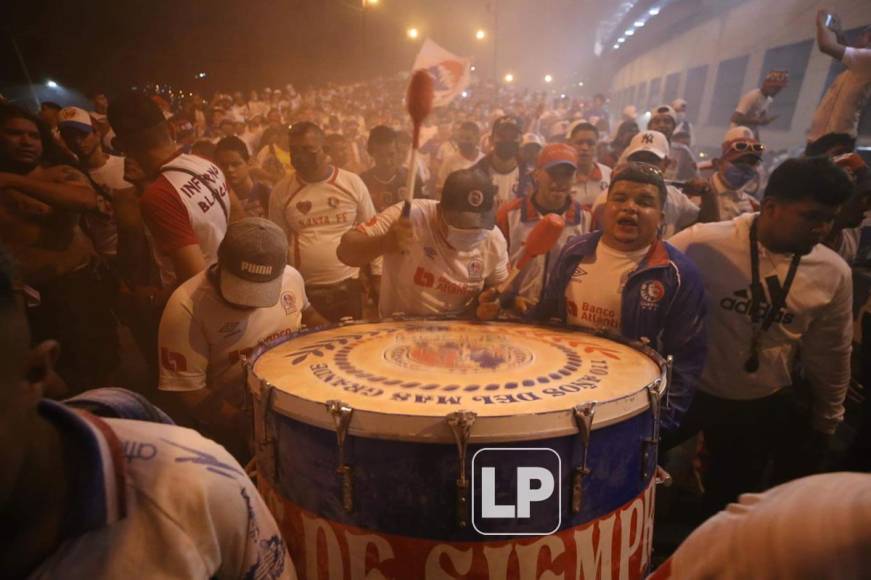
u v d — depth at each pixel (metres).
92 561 0.67
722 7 16.05
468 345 1.80
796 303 2.19
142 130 2.39
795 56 11.42
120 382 3.90
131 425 0.76
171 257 2.39
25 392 0.60
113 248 4.04
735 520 0.69
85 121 3.89
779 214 2.07
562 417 1.22
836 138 3.73
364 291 3.62
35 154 2.84
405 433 1.21
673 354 2.01
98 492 0.66
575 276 2.23
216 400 2.05
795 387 2.66
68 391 3.03
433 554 1.26
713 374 2.37
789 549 0.60
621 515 1.38
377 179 4.41
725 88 15.38
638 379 1.50
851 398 3.16
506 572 1.26
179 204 2.34
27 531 0.64
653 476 1.51
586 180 4.39
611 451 1.32
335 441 1.27
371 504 1.27
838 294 2.20
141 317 3.19
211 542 0.74
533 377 1.51
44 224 2.88
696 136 17.47
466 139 5.54
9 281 0.60
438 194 5.73
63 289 2.98
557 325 2.04
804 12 11.07
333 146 5.25
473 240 2.24
